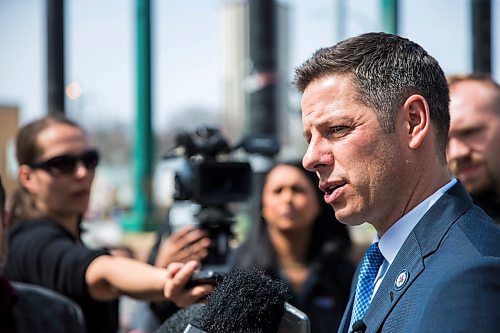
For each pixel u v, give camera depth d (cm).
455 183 154
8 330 230
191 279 194
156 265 279
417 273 141
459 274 129
